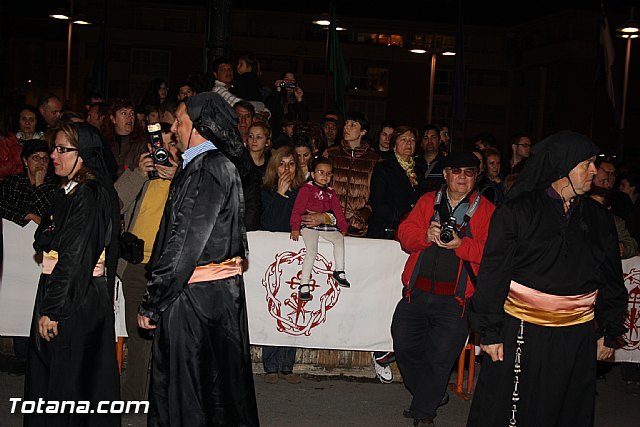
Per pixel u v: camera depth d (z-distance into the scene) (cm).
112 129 789
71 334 448
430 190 689
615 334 453
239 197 439
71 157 450
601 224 446
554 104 4178
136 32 4306
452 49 4472
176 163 581
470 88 4531
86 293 452
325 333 677
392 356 705
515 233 433
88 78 4291
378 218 745
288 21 4356
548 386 438
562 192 438
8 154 759
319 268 671
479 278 438
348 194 779
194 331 431
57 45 5069
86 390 454
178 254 416
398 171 749
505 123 4566
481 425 450
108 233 468
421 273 583
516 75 4531
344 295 676
